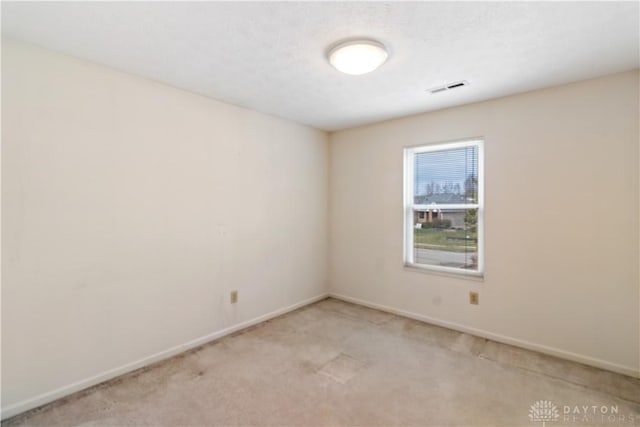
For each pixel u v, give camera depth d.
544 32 1.85
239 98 3.01
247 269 3.36
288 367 2.52
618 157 2.43
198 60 2.23
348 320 3.55
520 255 2.87
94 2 1.58
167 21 1.76
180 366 2.54
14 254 1.96
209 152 3.00
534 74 2.44
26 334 2.01
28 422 1.89
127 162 2.45
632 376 2.38
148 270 2.58
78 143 2.20
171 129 2.71
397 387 2.24
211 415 1.95
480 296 3.11
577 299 2.61
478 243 3.18
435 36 1.89
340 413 1.97
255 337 3.10
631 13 1.67
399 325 3.40
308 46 2.03
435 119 3.38
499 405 2.04
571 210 2.63
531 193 2.81
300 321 3.53
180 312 2.79
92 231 2.28
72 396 2.14
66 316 2.17
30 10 1.65
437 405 2.04
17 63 1.96
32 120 2.02
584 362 2.57
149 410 2.00
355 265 4.13
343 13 1.67
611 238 2.47
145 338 2.56
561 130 2.66
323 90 2.79
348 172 4.18
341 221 4.27
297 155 3.93
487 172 3.04
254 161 3.41
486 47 2.03
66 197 2.16
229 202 3.18
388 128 3.77
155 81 2.59
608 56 2.15
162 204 2.66
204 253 2.97
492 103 3.00
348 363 2.59
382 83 2.62
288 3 1.59
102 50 2.09
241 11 1.66
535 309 2.81
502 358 2.67
